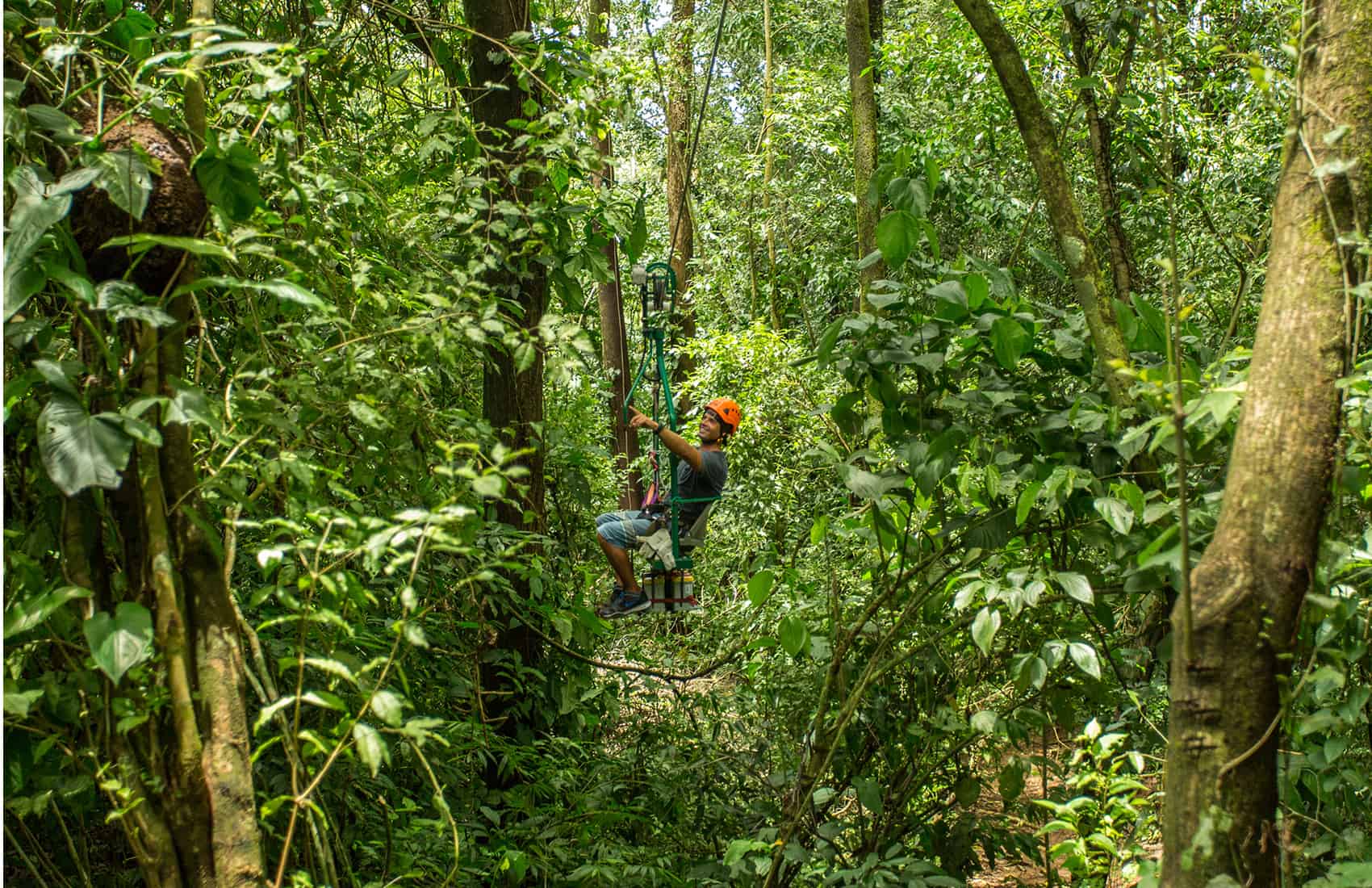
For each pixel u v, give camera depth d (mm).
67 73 2037
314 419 2586
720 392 10219
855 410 3479
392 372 2641
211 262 2514
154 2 3215
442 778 3809
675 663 5965
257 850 1963
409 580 2035
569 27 4570
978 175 11266
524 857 3332
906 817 3773
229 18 3562
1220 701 1969
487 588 4086
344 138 4473
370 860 3221
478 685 4016
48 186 1845
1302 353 2031
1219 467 3061
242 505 2154
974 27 3057
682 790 4484
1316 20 2188
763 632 4945
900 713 3748
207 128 2199
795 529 7902
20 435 1986
